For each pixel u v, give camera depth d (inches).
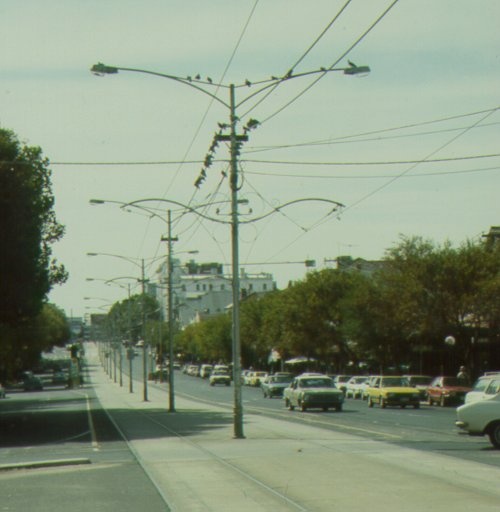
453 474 872.3
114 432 1740.9
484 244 3048.7
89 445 1429.6
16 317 2372.0
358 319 3472.0
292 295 3966.5
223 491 799.1
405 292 2908.5
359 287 3496.6
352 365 4222.4
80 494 812.6
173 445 1342.3
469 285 2859.3
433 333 2940.5
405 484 803.4
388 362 3580.2
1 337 3218.5
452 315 2891.2
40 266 2443.4
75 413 2684.5
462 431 1534.2
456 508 659.4
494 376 1288.1
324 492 768.9
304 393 2412.6
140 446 1348.4
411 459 1031.6
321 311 3919.8
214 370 5940.0
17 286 2094.0
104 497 789.2
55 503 759.7
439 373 3481.8
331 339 3917.3
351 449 1183.6
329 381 2508.6
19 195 2074.3
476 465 954.7
